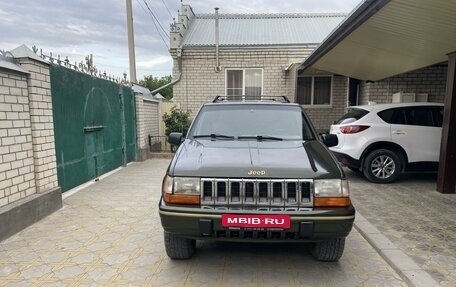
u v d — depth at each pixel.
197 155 3.15
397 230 4.07
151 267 3.17
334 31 5.77
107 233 4.01
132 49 11.67
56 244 3.67
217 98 4.92
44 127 4.70
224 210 2.71
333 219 2.69
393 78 10.09
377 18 4.69
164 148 12.41
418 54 6.47
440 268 3.10
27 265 3.18
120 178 7.35
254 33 13.46
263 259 3.36
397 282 2.92
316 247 3.21
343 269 3.15
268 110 4.23
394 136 6.66
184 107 12.83
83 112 6.50
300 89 12.51
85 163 6.66
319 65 9.28
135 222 4.41
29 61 4.34
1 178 3.88
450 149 5.76
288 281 2.93
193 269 3.14
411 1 3.95
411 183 6.80
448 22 4.53
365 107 6.96
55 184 5.01
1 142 3.87
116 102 8.48
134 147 9.96
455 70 5.51
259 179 2.75
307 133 3.90
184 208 2.77
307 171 2.79
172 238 3.11
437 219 4.49
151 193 5.97
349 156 6.78
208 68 12.61
